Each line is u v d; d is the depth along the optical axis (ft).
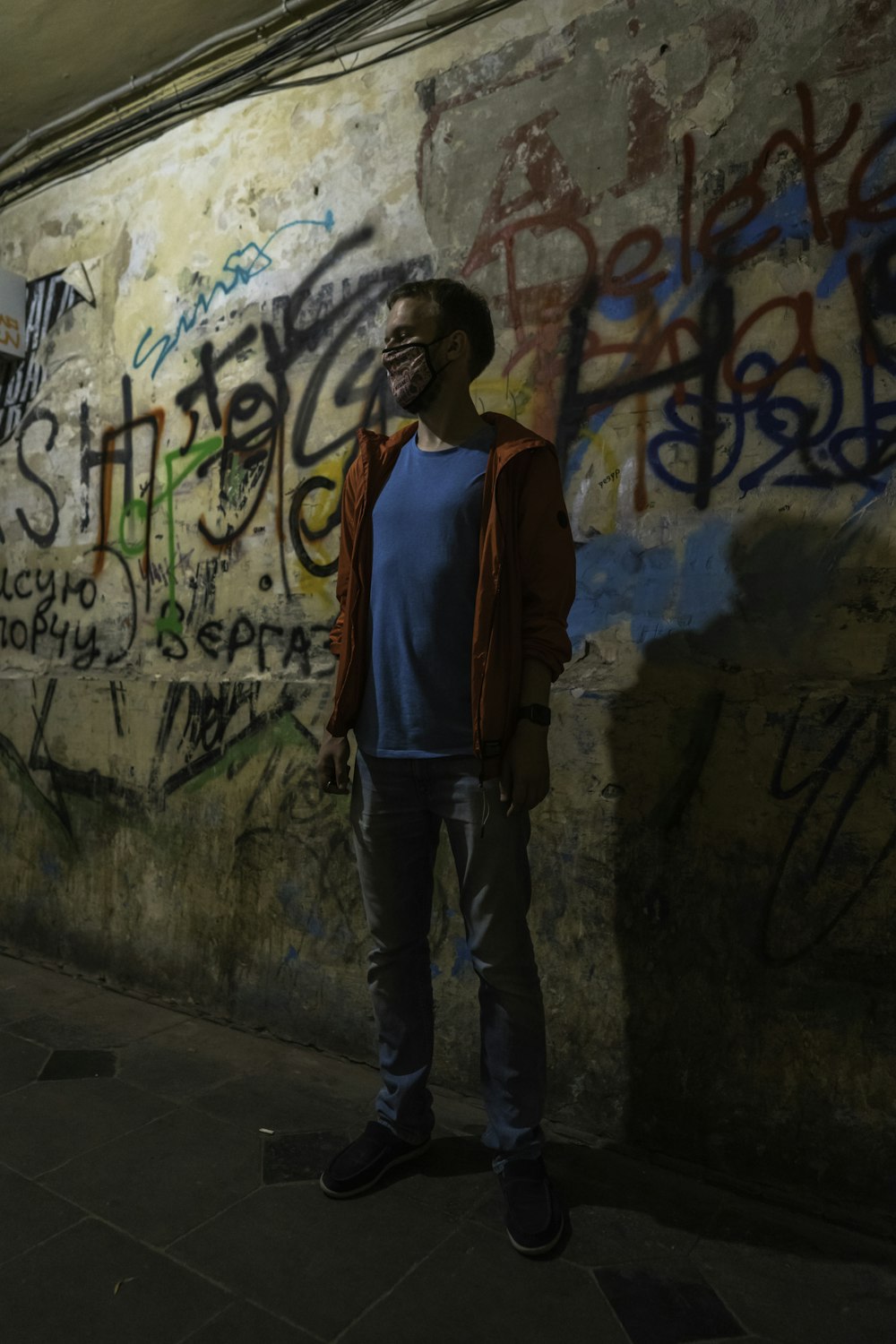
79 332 10.64
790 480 6.41
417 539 6.09
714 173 6.73
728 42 6.66
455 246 7.93
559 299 7.40
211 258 9.51
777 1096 6.39
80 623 10.59
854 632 6.17
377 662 6.27
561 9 7.39
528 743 5.73
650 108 6.99
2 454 11.39
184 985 9.58
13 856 11.17
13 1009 9.45
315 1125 7.18
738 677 6.58
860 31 6.18
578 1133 7.14
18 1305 5.16
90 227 10.53
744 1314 5.21
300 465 8.81
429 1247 5.73
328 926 8.53
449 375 6.13
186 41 9.22
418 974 6.57
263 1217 5.99
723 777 6.62
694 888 6.72
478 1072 7.68
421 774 6.10
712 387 6.73
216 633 9.43
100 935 10.30
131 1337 4.94
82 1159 6.64
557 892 7.30
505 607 5.81
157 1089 7.75
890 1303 5.34
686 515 6.82
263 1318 5.10
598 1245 5.79
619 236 7.13
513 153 7.62
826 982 6.22
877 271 6.11
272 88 9.04
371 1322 5.08
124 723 10.09
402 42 8.20
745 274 6.61
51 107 10.32
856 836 6.13
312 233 8.78
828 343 6.28
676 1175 6.61
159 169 9.91
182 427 9.71
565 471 7.36
